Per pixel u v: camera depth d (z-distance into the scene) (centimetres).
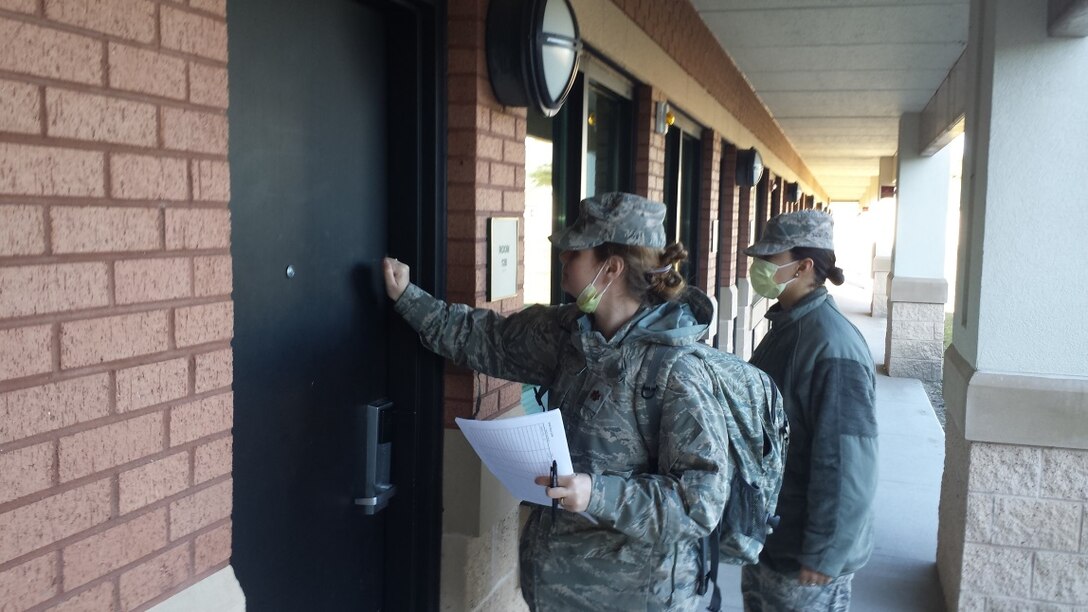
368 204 281
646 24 521
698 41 688
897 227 1088
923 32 679
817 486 270
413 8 279
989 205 358
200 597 177
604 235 225
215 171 177
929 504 597
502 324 275
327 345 263
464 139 289
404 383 296
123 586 161
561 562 226
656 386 215
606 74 488
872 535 282
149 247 162
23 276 139
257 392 232
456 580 308
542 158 438
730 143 934
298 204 246
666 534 202
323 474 265
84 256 149
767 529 232
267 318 235
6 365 137
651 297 227
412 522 301
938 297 1074
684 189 797
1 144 134
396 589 305
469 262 293
